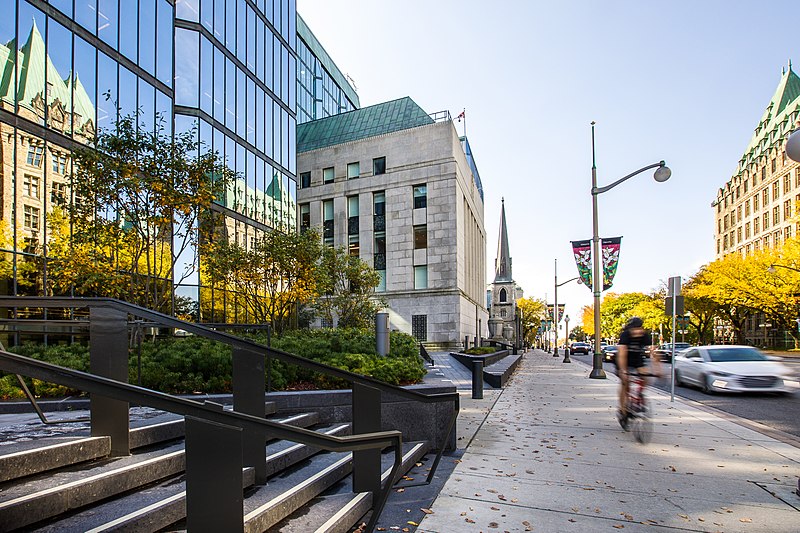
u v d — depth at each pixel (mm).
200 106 23219
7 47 14172
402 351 12133
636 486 5547
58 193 15406
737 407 12258
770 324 71500
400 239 47406
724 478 5848
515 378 19875
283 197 31594
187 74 22703
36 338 13922
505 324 80188
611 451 7156
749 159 91938
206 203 12656
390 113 52656
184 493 3590
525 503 4992
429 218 46438
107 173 11828
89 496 3291
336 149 51000
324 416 6645
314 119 59844
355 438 3453
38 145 14969
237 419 2781
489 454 6996
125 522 2998
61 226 15391
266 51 30156
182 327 4320
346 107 71438
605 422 9484
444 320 44719
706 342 76562
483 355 24375
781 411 11602
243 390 4879
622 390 8477
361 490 4656
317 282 20109
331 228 50906
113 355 4289
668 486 5547
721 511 4781
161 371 6812
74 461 3699
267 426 2887
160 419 4934
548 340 70500
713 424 9281
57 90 15688
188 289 20406
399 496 5180
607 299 97688
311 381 7930
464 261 49969
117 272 12352
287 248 18953
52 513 3033
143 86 19703
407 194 47469
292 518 3971
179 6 22609
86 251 12531
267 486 4336
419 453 6664
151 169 12172
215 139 24375
